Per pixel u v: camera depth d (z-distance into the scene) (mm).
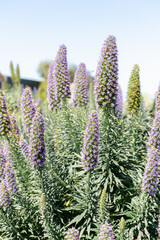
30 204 1820
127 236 1675
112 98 1834
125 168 1896
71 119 2047
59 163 1929
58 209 1794
